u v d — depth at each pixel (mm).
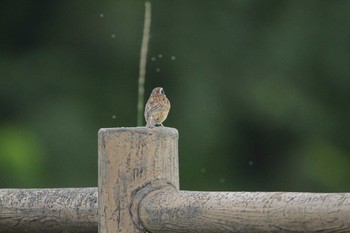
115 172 5508
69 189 5840
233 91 16203
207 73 16188
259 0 16406
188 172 16125
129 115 16125
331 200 4750
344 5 16531
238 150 16297
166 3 16172
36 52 16594
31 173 15672
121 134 5500
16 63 16484
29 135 15930
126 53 16125
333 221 4723
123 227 5477
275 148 16438
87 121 16078
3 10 16781
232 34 16312
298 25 16469
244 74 16266
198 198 5188
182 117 16062
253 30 16391
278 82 16297
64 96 16234
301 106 16328
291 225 4848
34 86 16312
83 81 16312
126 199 5477
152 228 5375
